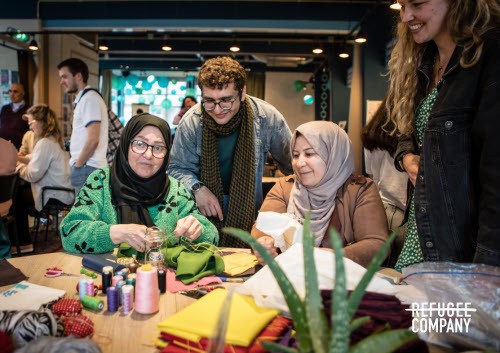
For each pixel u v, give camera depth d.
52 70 6.66
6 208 3.12
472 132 1.20
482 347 0.90
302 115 11.86
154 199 1.75
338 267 0.58
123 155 1.71
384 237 1.55
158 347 0.92
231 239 2.21
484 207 1.11
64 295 1.17
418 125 1.52
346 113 8.38
